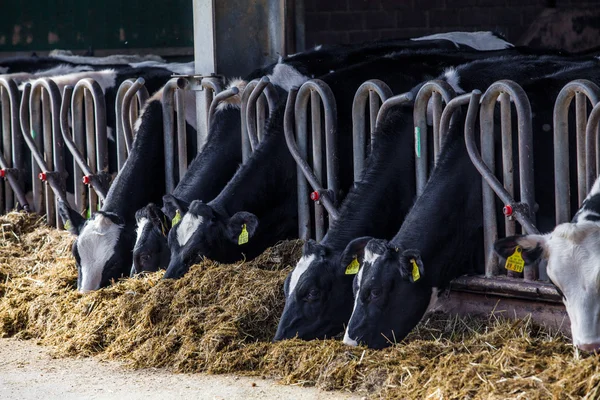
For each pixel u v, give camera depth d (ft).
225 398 23.40
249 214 31.24
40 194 45.68
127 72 50.19
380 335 25.38
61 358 28.71
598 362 20.75
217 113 37.50
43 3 74.49
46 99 44.52
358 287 25.75
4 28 74.49
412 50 45.68
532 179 26.81
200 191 35.63
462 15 68.69
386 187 29.91
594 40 71.77
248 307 28.35
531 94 32.45
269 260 32.99
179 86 38.37
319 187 32.48
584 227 22.38
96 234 35.42
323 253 27.50
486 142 27.86
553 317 25.91
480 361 22.81
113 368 27.20
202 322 28.04
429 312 28.35
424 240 26.86
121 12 74.23
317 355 24.85
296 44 62.80
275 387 24.14
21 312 33.14
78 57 62.64
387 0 66.74
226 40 40.63
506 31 69.97
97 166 42.78
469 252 28.14
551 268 22.54
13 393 25.05
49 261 39.73
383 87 31.22
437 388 21.63
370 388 23.22
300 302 27.14
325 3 65.51
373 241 25.79
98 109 41.42
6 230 43.34
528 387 20.79
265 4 41.34
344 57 43.78
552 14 70.23
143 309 29.35
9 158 47.62
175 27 74.08
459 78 34.91
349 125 36.27
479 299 27.78
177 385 24.95
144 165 38.96
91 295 31.89
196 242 31.48
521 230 28.71
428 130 31.30
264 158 34.32
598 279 21.74
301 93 33.24
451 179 27.86
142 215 34.71
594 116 24.98
